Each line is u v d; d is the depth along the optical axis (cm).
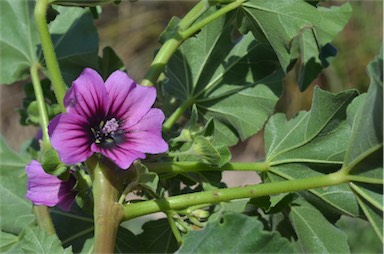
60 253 37
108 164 36
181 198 37
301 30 41
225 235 35
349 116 39
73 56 47
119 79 37
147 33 184
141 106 37
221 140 46
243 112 45
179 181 42
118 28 185
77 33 47
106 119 37
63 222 43
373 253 116
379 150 37
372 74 36
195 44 46
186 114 46
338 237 40
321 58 45
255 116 45
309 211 41
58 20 47
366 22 174
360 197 38
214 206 40
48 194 38
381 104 36
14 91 183
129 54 184
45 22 38
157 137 36
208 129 39
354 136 38
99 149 36
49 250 37
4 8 48
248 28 42
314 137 41
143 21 185
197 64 46
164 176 40
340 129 41
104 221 36
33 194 38
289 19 41
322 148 41
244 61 46
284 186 38
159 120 37
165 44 41
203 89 46
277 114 42
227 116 45
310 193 41
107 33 185
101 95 37
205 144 38
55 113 42
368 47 172
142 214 37
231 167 40
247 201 39
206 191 37
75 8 48
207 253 35
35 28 47
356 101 39
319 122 41
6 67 47
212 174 39
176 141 39
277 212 40
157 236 42
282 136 42
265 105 45
